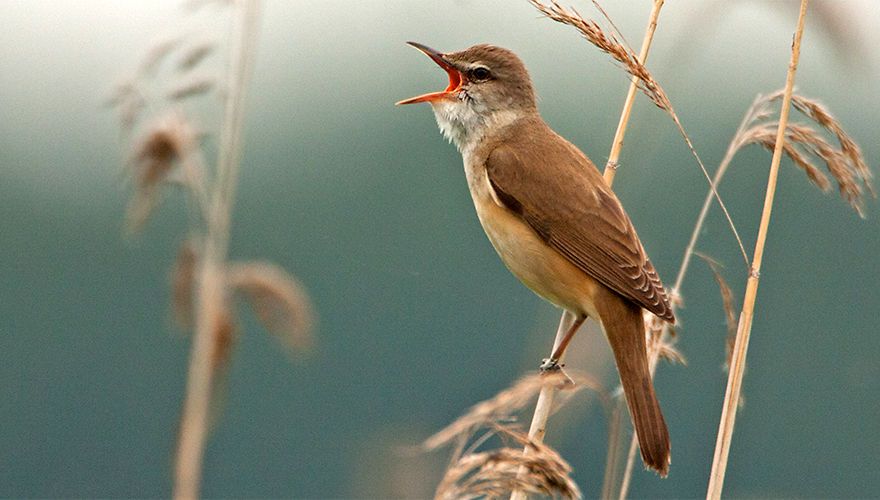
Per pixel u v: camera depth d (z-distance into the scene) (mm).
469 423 5180
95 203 17797
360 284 16453
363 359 15695
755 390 13773
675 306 7082
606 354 7621
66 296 17156
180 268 5660
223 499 14359
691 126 15453
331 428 14930
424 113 17531
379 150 17484
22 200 17938
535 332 7871
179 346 6871
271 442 14914
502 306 15641
